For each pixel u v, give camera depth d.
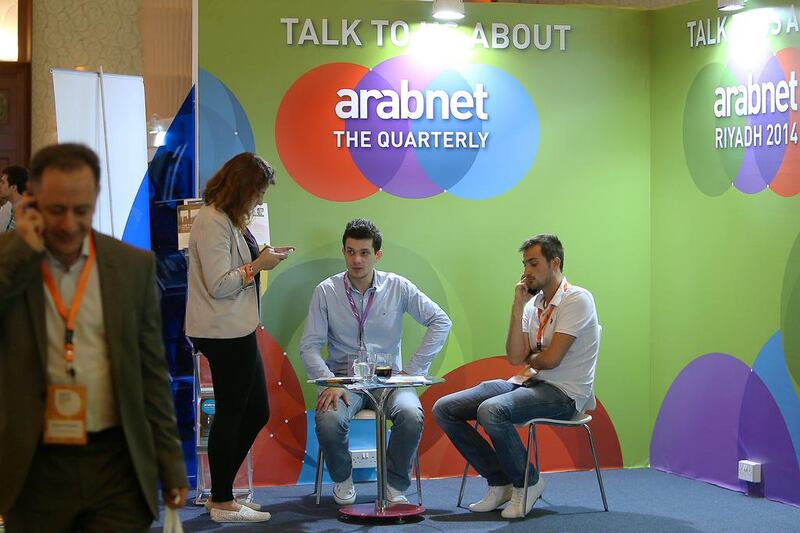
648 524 4.66
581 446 5.89
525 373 5.11
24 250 2.15
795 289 5.00
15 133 6.39
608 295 5.90
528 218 5.82
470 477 5.77
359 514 4.70
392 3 5.68
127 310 2.30
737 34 5.35
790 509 4.95
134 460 2.29
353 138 5.64
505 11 5.80
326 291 5.28
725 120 5.41
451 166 5.74
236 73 5.54
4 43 6.44
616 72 5.90
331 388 4.99
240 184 4.47
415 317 5.38
